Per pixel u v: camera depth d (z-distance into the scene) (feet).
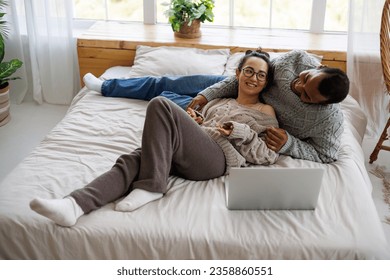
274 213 4.96
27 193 5.06
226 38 9.70
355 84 9.00
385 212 7.09
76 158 5.84
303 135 5.90
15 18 9.75
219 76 7.53
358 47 8.74
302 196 4.91
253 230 4.66
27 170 5.54
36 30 9.72
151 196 4.98
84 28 11.02
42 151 6.04
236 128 5.41
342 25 10.18
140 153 5.27
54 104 10.48
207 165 5.40
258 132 5.81
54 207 4.42
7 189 5.14
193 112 6.10
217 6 10.38
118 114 7.17
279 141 5.67
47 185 5.22
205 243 4.54
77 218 4.67
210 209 4.92
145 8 10.56
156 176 4.96
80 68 9.80
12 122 9.61
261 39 9.68
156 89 7.62
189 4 9.29
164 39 9.55
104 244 4.60
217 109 6.08
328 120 5.70
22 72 10.25
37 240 4.66
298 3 10.12
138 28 10.39
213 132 5.64
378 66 8.76
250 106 6.00
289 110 5.88
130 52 9.48
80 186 5.24
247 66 5.86
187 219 4.75
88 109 7.30
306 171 4.75
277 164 5.79
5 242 4.70
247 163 5.82
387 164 8.39
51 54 9.88
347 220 4.83
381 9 8.46
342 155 6.06
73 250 4.64
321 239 4.57
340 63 9.02
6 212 4.75
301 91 5.62
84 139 6.33
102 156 5.92
